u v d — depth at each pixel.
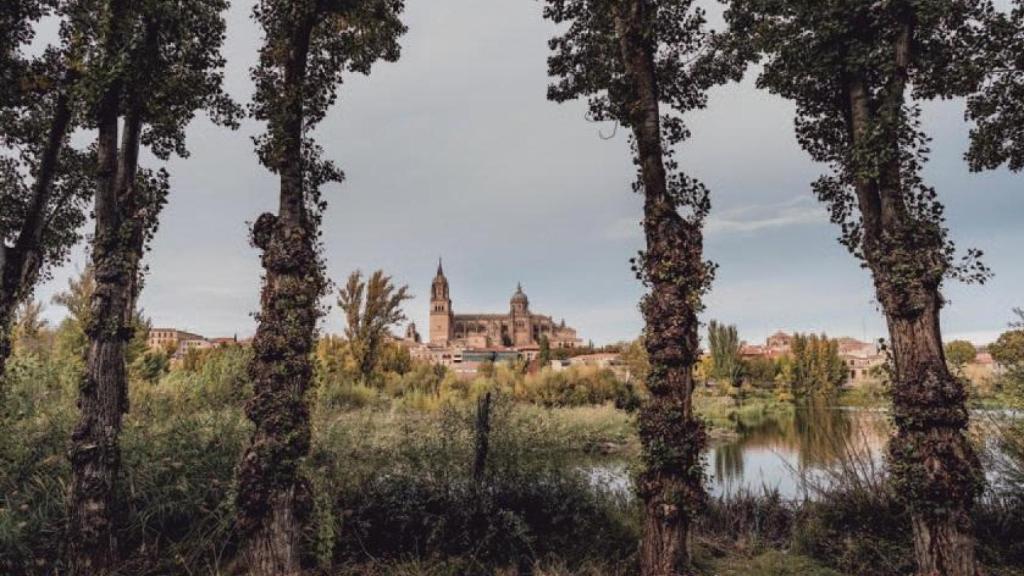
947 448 4.95
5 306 6.98
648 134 6.11
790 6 5.97
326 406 9.06
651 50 6.40
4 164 7.95
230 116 8.08
